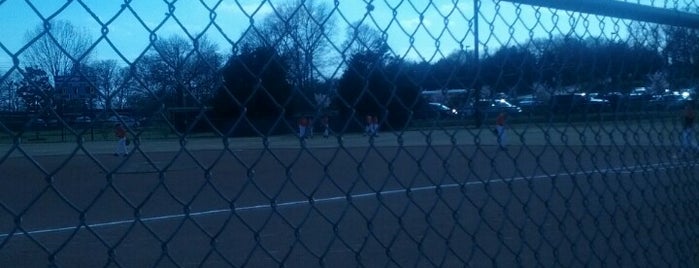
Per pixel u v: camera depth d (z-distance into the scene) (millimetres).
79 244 8688
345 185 11273
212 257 8109
